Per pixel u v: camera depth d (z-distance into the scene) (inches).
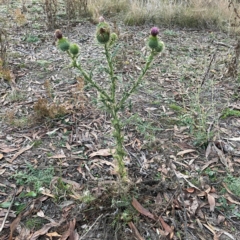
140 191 26.1
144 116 35.7
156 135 33.0
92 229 23.4
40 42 54.7
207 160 30.1
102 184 26.6
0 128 33.8
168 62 48.5
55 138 32.5
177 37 59.2
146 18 66.1
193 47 54.5
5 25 60.7
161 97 39.5
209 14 65.9
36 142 31.8
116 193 24.4
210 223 24.4
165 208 24.6
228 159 30.2
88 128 33.9
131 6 69.9
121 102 22.8
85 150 31.1
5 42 52.1
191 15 65.4
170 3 68.7
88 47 53.2
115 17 67.9
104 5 71.2
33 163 29.4
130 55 49.9
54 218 24.4
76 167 29.0
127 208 24.1
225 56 50.2
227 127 34.4
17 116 35.8
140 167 28.9
